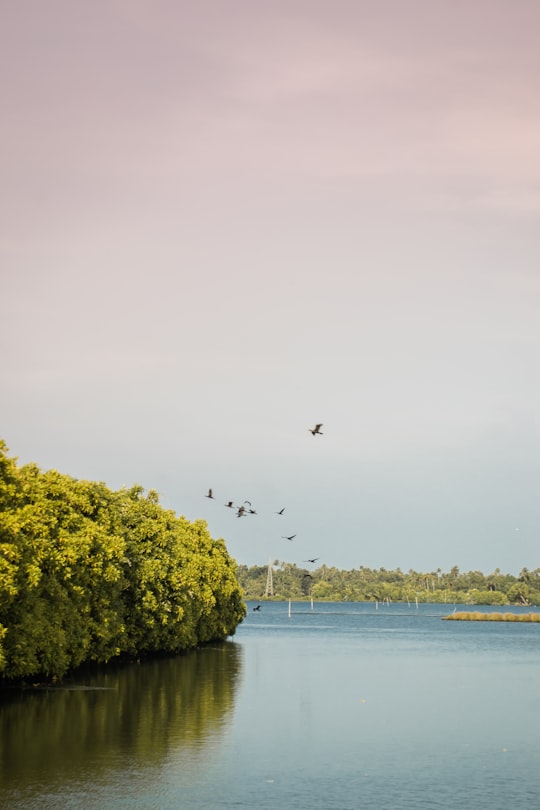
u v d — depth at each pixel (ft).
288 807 105.29
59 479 229.86
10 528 174.19
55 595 200.95
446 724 171.63
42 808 99.50
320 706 192.44
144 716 164.45
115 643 262.06
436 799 111.24
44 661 195.00
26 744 133.69
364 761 133.80
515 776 125.08
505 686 244.42
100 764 122.11
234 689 216.54
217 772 121.39
